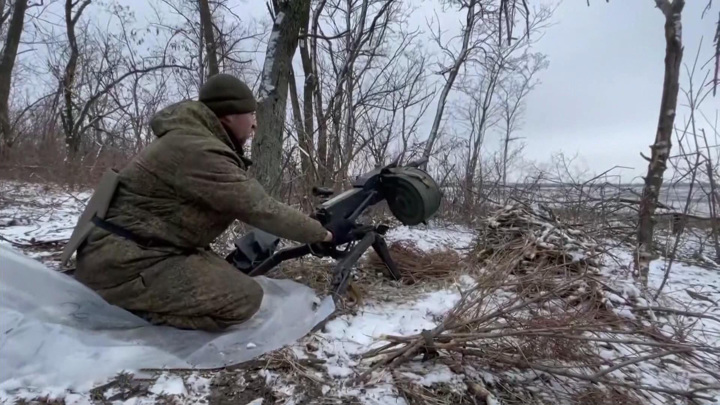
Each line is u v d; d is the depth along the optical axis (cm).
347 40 1091
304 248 330
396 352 260
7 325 239
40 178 832
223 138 279
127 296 262
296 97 891
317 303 313
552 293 305
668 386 270
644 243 468
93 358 236
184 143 256
